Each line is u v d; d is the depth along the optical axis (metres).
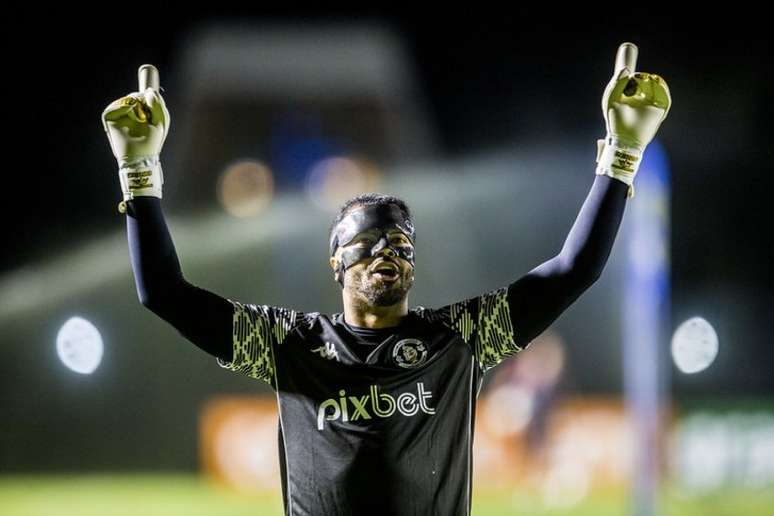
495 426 54.84
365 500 13.65
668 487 49.78
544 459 52.84
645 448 38.78
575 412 55.00
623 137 14.61
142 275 14.24
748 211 71.31
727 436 51.25
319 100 78.25
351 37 79.19
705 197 71.62
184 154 76.00
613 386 64.88
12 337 63.84
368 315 14.46
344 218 14.59
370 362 14.07
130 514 46.03
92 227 72.75
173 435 62.31
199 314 14.18
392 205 14.61
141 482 58.28
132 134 14.36
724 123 72.88
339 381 14.05
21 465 61.62
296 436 14.03
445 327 14.36
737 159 72.06
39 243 72.19
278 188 75.81
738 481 51.31
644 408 38.66
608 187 14.54
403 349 14.12
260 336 14.37
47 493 53.00
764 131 72.69
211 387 63.22
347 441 13.79
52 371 63.03
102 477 60.66
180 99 77.06
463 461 14.09
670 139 72.31
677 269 70.38
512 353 14.52
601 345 65.00
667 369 49.19
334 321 14.51
